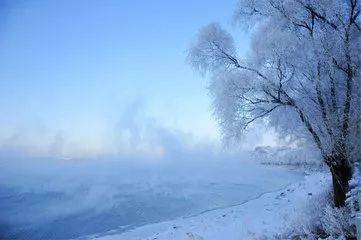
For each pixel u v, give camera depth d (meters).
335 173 12.41
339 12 11.91
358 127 12.08
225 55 13.92
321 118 12.09
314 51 11.79
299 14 12.39
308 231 11.44
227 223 19.80
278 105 12.70
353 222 9.85
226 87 13.16
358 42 12.00
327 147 12.02
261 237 13.13
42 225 29.45
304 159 13.40
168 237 19.23
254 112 13.20
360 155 12.27
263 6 13.30
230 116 13.20
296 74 12.37
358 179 12.16
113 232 25.42
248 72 13.09
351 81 11.98
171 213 31.12
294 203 21.23
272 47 12.32
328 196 14.95
